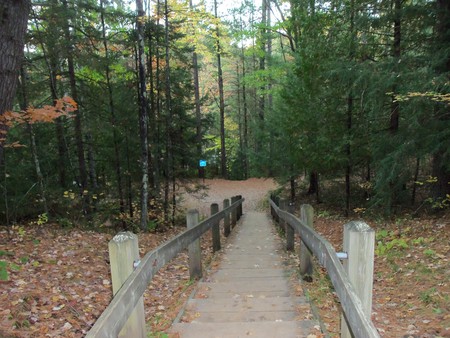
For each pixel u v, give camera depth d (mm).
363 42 9289
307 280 5359
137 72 12492
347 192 11625
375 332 1551
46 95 13219
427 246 6305
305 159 12211
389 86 7750
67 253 6449
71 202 10562
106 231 10719
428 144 7359
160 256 3199
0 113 5316
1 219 9875
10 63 5332
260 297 4648
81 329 3869
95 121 11664
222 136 31938
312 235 3623
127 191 13375
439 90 6766
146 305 4887
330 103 10484
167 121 13516
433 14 7832
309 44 10492
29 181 10680
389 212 8836
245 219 15562
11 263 5289
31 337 3414
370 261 2480
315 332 3443
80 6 10508
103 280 5527
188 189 16094
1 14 5176
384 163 7859
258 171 21672
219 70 30422
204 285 5297
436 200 8727
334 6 9461
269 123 17391
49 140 12758
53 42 10203
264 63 24203
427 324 3893
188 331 3555
